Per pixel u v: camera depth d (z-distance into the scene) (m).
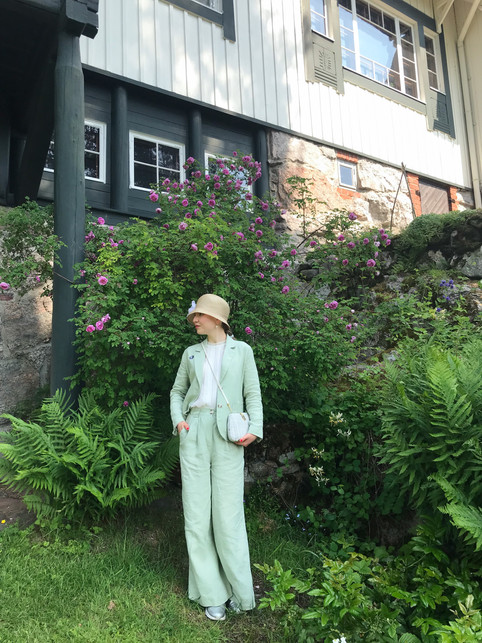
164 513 3.35
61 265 3.55
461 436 2.48
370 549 3.26
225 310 2.81
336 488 3.62
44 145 4.62
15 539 2.81
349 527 3.53
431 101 9.93
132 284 3.53
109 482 2.98
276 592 2.39
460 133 10.46
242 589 2.50
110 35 6.05
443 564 2.51
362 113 8.65
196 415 2.67
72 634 2.14
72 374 3.50
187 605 2.53
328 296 6.03
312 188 7.68
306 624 2.39
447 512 2.20
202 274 3.64
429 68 10.27
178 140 6.73
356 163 8.47
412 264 6.31
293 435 4.13
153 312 3.49
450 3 10.18
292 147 7.61
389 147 8.97
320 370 3.84
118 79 6.06
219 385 2.66
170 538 3.11
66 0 3.65
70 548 2.76
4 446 2.92
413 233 6.29
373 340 5.53
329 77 8.27
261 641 2.37
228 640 2.35
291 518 3.71
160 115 6.59
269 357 3.73
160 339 3.36
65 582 2.49
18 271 3.50
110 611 2.35
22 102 5.11
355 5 9.05
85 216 4.06
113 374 3.44
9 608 2.26
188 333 3.54
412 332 5.23
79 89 3.79
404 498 3.34
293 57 7.85
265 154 7.39
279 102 7.56
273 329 3.77
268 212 5.25
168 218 4.38
